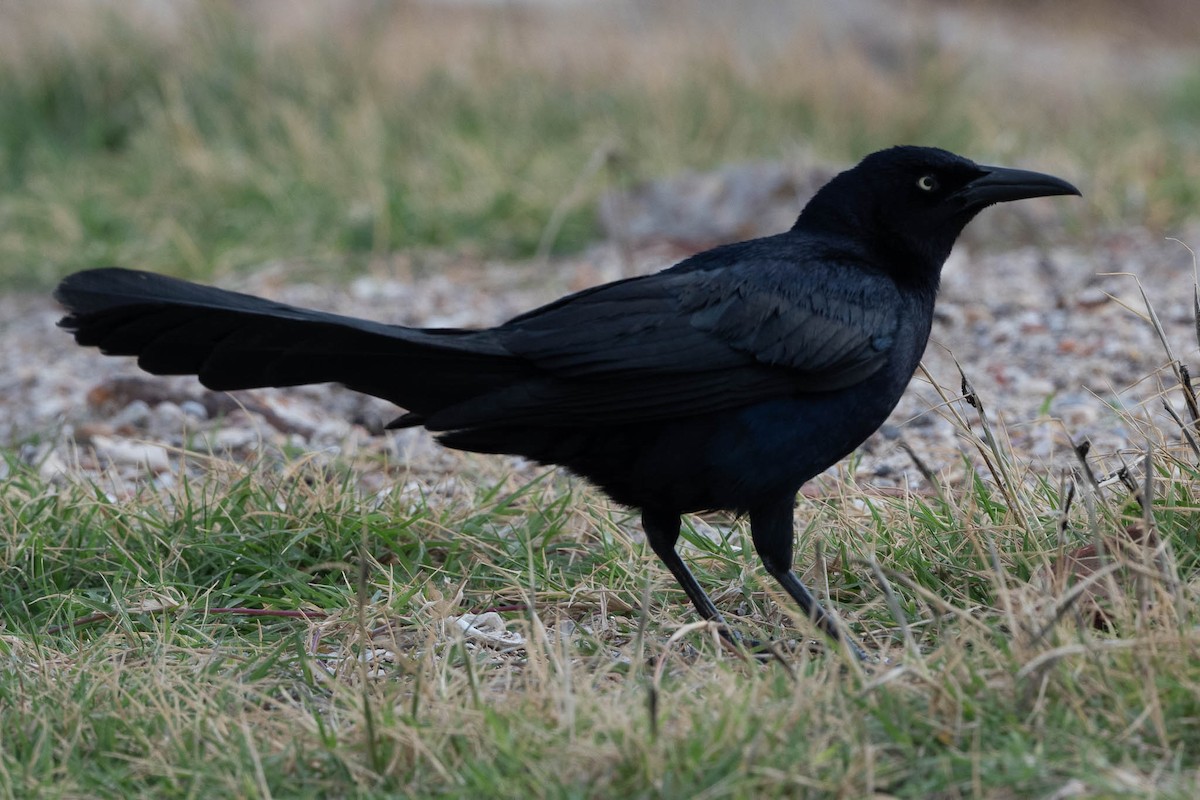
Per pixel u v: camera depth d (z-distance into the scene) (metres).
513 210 20.22
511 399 7.97
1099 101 27.73
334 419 12.95
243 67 24.17
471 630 8.31
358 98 23.28
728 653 7.99
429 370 8.05
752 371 8.13
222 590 9.08
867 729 6.54
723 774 6.24
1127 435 11.10
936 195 8.75
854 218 8.84
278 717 7.18
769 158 21.86
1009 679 6.84
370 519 9.71
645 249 19.06
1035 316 14.58
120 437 12.22
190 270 18.91
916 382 12.99
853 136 23.00
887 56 30.64
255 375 7.99
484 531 9.80
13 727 7.10
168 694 7.45
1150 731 6.44
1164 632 6.91
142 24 25.44
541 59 25.89
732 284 8.25
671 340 8.08
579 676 7.23
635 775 6.27
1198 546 8.34
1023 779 6.07
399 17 27.67
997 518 8.97
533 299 17.17
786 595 8.59
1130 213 19.19
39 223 20.52
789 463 8.26
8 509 9.82
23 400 14.05
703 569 9.26
